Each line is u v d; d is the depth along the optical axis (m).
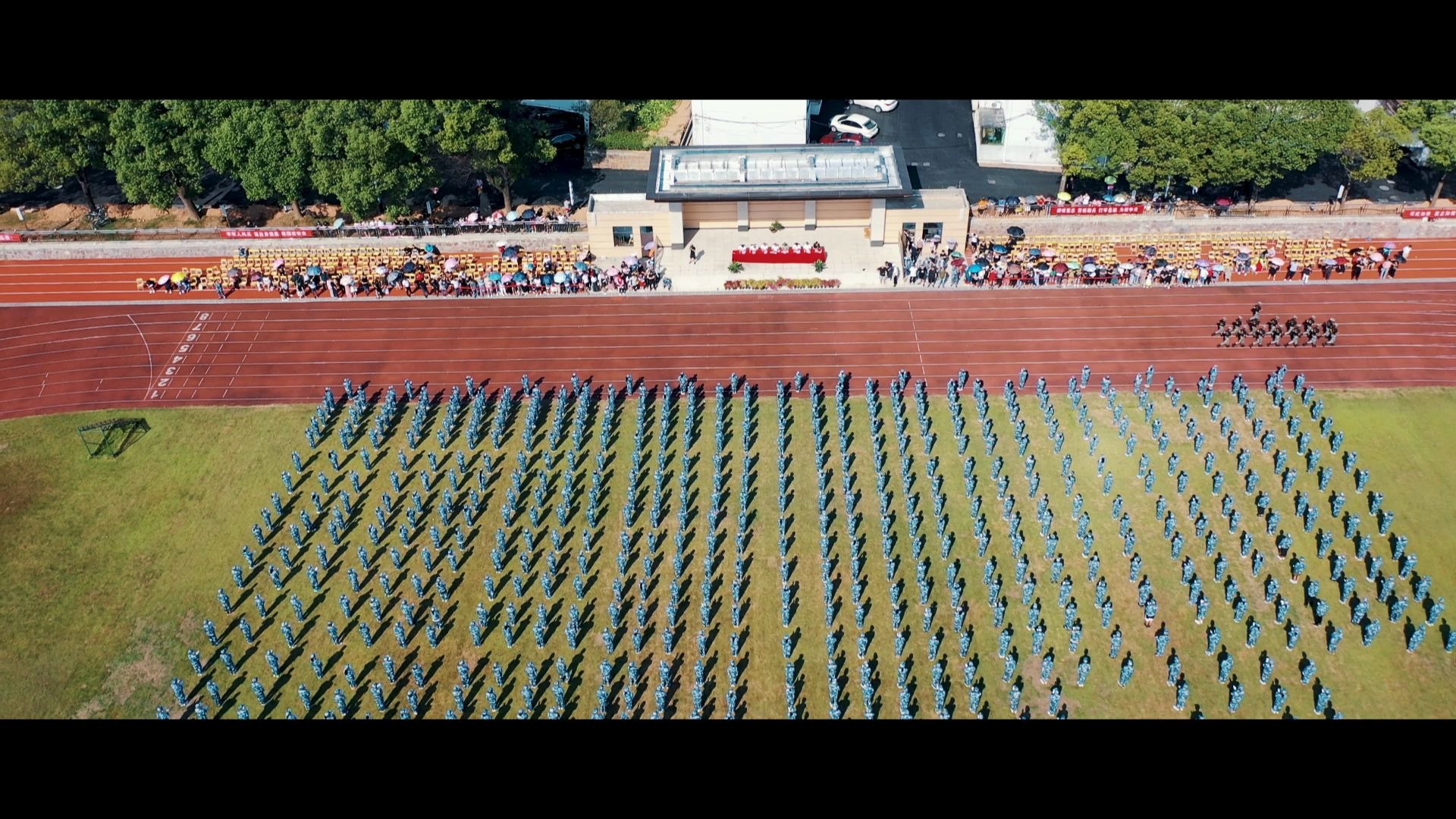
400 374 92.25
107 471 83.25
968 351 93.25
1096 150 103.06
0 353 95.31
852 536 76.88
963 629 70.94
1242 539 75.44
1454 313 95.62
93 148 104.38
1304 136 99.94
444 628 71.44
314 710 66.88
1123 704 66.69
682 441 84.69
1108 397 87.81
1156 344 93.38
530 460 83.12
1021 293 99.81
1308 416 85.88
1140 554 75.56
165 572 75.44
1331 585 73.19
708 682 68.00
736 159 106.19
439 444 84.75
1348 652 69.25
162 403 89.69
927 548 76.12
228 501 80.50
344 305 100.38
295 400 89.75
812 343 94.50
